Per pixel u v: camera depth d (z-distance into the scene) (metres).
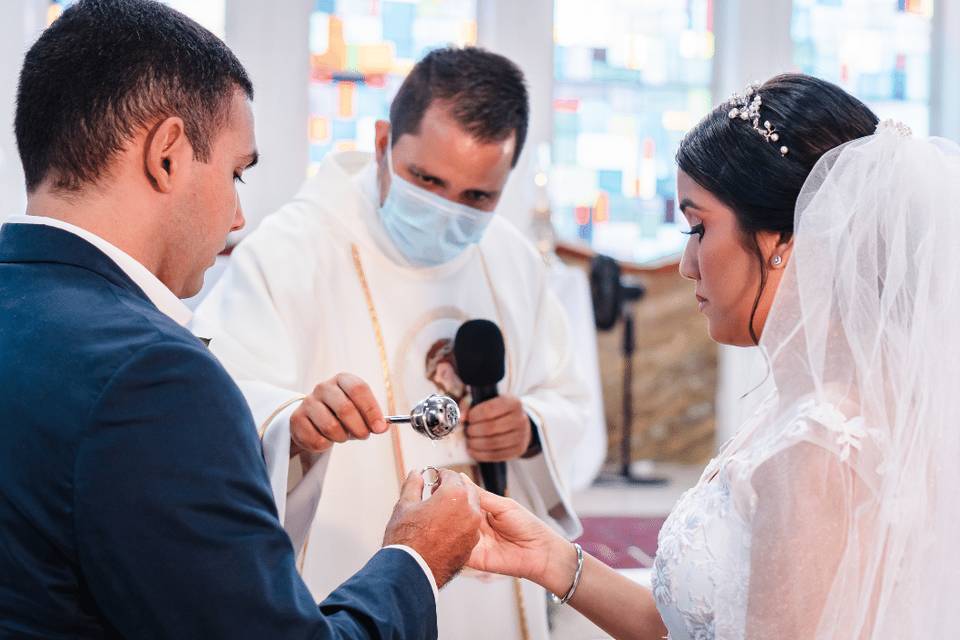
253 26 5.55
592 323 4.48
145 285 1.34
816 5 6.29
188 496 1.17
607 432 6.16
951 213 1.49
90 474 1.16
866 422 1.45
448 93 2.30
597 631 3.51
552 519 2.55
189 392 1.21
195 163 1.38
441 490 1.53
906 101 6.40
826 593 1.39
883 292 1.48
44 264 1.31
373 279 2.46
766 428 1.55
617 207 6.23
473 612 2.38
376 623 1.32
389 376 2.40
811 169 1.56
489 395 2.36
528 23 6.00
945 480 1.44
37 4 5.16
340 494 2.33
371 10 5.76
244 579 1.19
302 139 5.64
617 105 6.21
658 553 1.66
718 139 1.63
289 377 2.22
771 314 1.52
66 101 1.33
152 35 1.36
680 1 6.26
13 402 1.21
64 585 1.21
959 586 1.43
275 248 2.41
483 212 2.38
